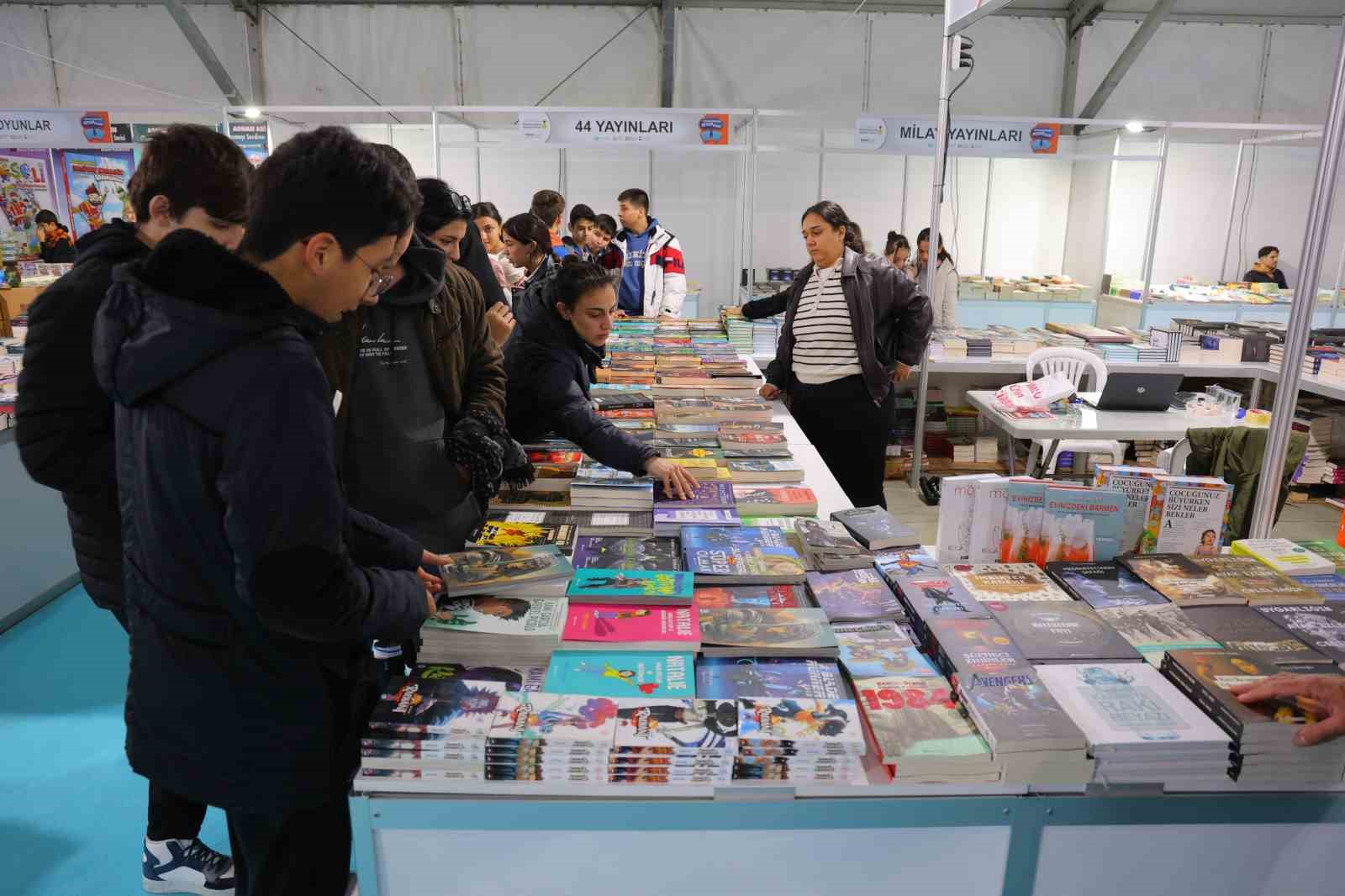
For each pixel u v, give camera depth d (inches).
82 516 60.1
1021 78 342.6
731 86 342.3
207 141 53.0
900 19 339.0
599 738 46.0
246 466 36.0
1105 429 148.2
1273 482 72.1
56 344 52.8
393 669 79.8
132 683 43.6
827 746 46.3
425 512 66.8
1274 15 331.0
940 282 243.8
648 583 61.1
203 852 77.7
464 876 48.4
